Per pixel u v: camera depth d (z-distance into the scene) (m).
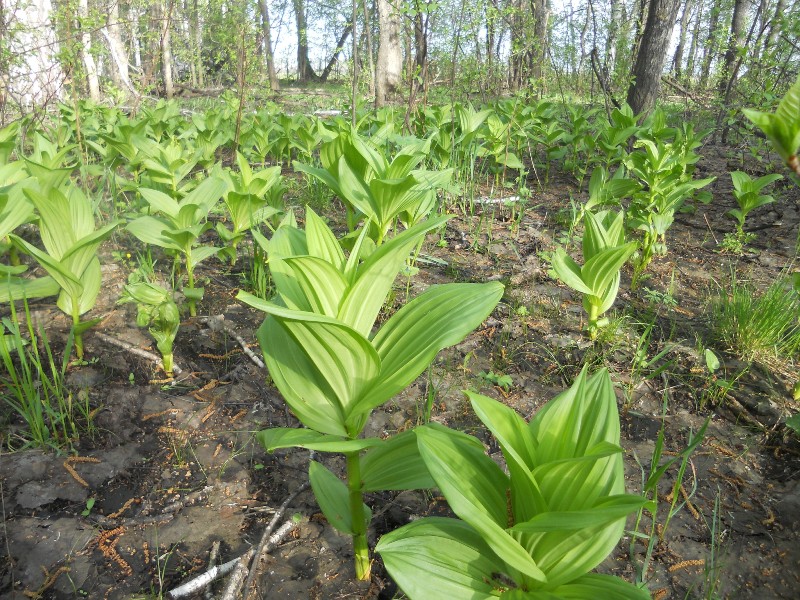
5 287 3.17
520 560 1.34
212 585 2.08
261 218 4.34
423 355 1.66
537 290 4.47
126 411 3.01
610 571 2.18
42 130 7.77
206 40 21.72
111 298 4.09
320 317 1.48
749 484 2.63
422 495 2.54
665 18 9.73
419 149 4.50
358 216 5.15
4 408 2.97
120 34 15.30
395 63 17.94
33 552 2.19
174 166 4.90
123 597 2.03
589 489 1.46
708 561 2.22
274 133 9.04
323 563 2.20
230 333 3.74
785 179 7.38
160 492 2.53
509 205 6.55
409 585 1.46
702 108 11.84
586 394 1.61
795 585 2.12
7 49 7.09
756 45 8.69
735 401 3.17
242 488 2.56
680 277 4.85
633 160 5.59
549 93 13.41
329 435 1.73
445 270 4.83
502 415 1.50
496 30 9.49
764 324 3.64
